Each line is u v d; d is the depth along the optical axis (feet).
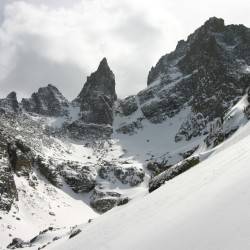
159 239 59.11
